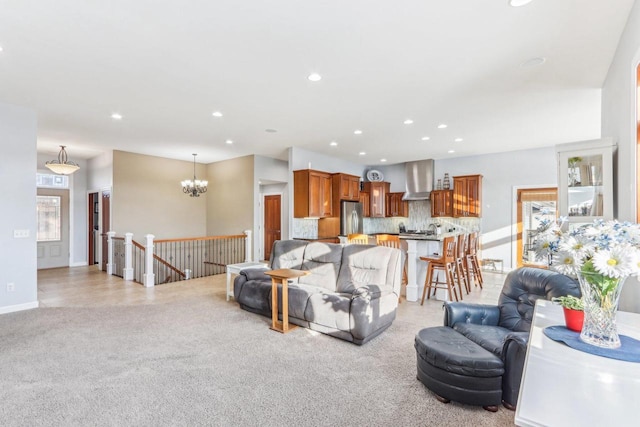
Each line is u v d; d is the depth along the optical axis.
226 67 3.12
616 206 2.85
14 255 4.23
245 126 5.16
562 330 1.46
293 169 6.75
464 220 7.87
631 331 1.46
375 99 3.98
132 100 3.98
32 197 4.36
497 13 2.29
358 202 7.91
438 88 3.64
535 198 7.00
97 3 2.15
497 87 3.62
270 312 4.02
